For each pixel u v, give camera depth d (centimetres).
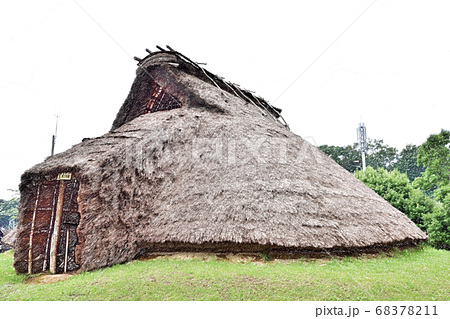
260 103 1366
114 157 645
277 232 539
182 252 596
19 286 508
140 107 1163
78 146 730
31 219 634
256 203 583
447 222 1084
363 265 554
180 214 602
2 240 1091
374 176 1494
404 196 1356
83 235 556
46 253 634
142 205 645
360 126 2803
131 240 601
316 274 472
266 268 500
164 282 440
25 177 623
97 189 591
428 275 513
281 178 654
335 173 865
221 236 537
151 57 1065
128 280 454
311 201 621
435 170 1383
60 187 639
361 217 658
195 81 1015
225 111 919
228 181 639
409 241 757
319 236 551
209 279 445
